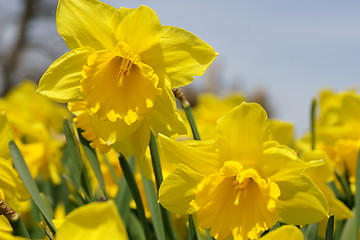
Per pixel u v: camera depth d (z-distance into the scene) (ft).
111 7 1.64
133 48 1.66
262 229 1.52
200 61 1.63
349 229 1.84
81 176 1.73
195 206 1.53
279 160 1.53
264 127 1.53
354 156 2.33
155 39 1.64
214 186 1.55
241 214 1.56
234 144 1.55
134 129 1.66
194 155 1.55
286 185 1.54
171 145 1.54
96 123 1.67
